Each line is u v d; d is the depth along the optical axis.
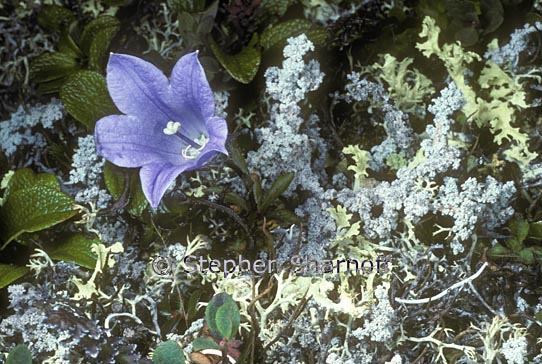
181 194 0.39
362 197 0.39
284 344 0.38
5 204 0.39
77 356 0.37
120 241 0.40
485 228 0.39
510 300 0.39
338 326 0.38
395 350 0.38
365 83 0.40
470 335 0.38
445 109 0.39
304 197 0.40
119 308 0.38
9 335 0.38
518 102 0.40
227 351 0.36
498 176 0.40
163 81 0.37
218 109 0.40
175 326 0.38
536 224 0.39
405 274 0.39
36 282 0.39
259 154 0.39
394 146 0.40
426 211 0.38
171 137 0.38
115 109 0.40
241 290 0.38
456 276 0.38
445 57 0.40
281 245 0.39
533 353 0.38
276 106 0.40
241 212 0.39
